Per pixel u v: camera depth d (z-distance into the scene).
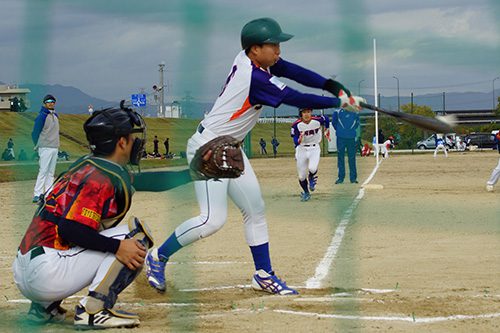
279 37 6.28
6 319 5.66
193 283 7.18
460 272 7.62
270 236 10.59
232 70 6.42
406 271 7.71
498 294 6.47
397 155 42.53
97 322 5.26
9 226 12.12
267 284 6.66
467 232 10.66
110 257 5.30
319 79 6.65
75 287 5.32
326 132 18.53
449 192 17.16
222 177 6.11
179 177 6.10
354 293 6.55
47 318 5.53
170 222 12.16
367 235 10.52
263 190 18.69
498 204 14.27
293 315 5.64
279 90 6.20
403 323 5.36
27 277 5.27
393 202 14.90
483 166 29.11
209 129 6.43
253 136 49.97
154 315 5.74
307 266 8.15
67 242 5.29
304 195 15.60
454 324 5.35
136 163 5.48
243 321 5.43
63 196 5.23
